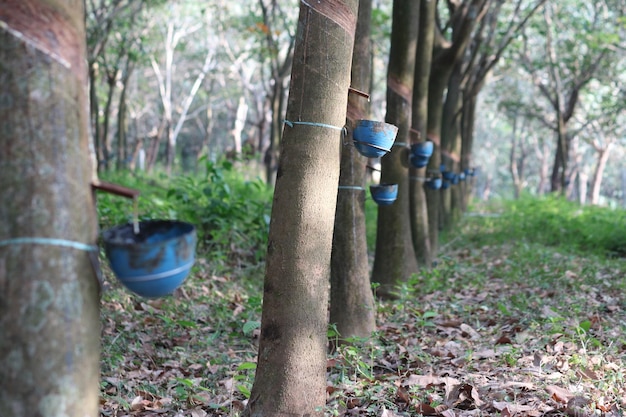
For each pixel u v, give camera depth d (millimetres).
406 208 7746
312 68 3453
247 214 9641
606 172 52938
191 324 5852
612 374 4469
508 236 12648
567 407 3887
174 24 28078
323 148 3480
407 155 7668
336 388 4387
